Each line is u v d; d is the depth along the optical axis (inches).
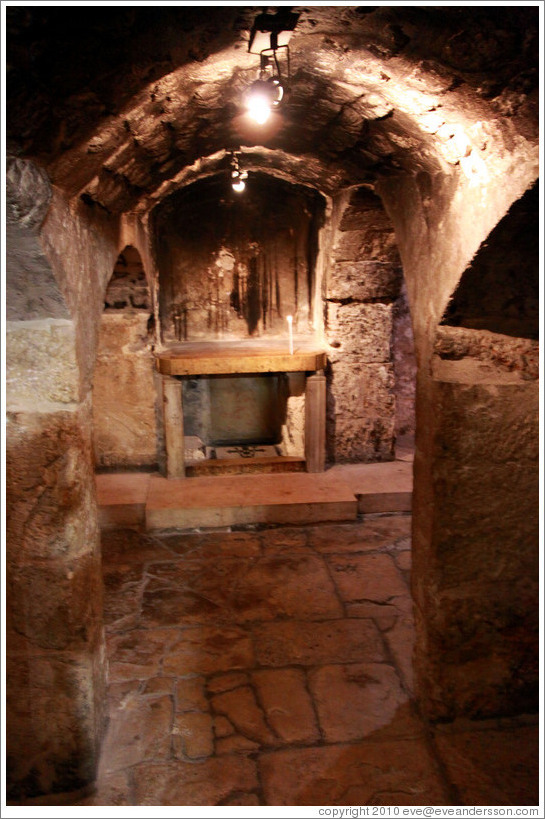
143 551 158.1
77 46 50.2
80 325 81.0
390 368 194.2
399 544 160.4
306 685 108.6
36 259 66.8
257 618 128.8
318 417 188.4
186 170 144.2
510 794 85.0
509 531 92.5
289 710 102.6
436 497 91.6
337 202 168.9
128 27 52.3
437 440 90.1
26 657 82.4
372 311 189.3
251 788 87.1
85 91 57.1
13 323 75.4
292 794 86.0
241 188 163.3
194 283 204.2
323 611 131.1
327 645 119.8
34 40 45.7
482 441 89.6
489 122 67.5
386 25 60.4
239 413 229.1
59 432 78.2
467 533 92.4
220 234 201.5
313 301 207.6
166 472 187.8
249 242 203.5
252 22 63.2
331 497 172.7
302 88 88.7
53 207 68.6
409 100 73.6
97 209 93.0
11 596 80.5
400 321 223.3
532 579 94.2
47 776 86.2
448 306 85.1
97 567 92.3
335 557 154.0
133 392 187.6
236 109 99.4
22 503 78.5
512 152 67.6
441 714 97.7
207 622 127.5
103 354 184.1
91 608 87.8
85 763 86.6
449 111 70.6
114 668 113.2
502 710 98.5
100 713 93.8
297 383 199.0
